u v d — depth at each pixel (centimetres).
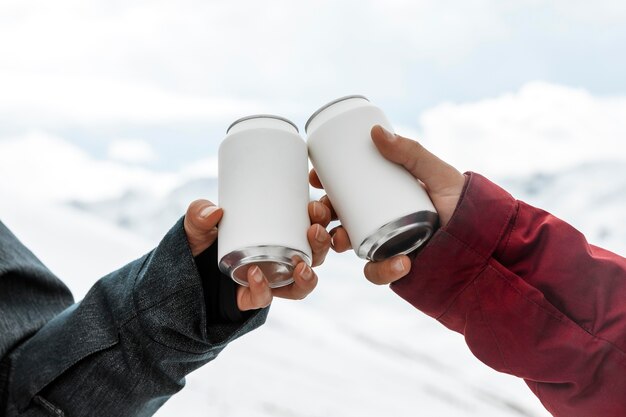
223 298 79
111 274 90
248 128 74
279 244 70
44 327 93
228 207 72
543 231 78
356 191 73
